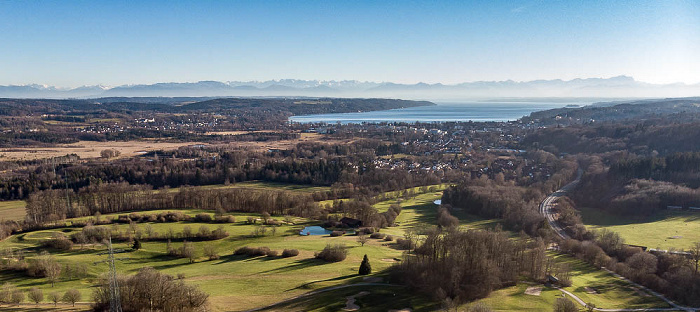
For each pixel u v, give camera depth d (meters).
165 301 85.06
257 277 108.69
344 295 92.94
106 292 85.19
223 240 146.38
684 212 183.00
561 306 84.75
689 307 96.56
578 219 174.88
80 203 188.75
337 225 171.62
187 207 197.50
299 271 112.62
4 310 85.06
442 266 99.12
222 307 88.75
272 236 152.12
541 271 109.31
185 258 129.00
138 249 135.12
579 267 124.69
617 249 136.50
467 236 106.06
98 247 136.62
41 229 156.00
